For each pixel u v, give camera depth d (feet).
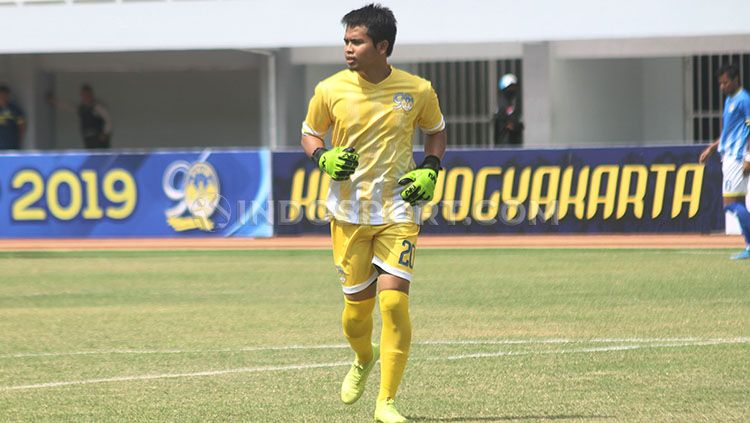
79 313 103.30
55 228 180.96
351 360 77.71
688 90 246.47
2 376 73.31
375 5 59.82
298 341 86.02
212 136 270.87
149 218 179.22
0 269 143.23
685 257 142.20
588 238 166.91
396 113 59.21
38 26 236.43
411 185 58.23
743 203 137.69
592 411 60.75
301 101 241.14
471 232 171.83
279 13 230.48
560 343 82.74
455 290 115.03
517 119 202.49
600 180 168.76
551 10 223.51
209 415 61.26
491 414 60.64
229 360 78.18
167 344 85.40
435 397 65.16
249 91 268.41
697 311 97.76
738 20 217.77
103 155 179.93
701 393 64.69
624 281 119.75
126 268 142.51
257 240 173.99
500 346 81.87
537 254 149.28
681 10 219.61
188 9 232.32
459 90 254.06
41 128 258.78
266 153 175.94
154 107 272.10
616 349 79.66
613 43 226.99
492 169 171.22
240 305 107.14
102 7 234.58
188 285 124.06
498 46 230.89
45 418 60.90
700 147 166.91
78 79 270.46
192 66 253.24
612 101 243.19
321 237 174.70
